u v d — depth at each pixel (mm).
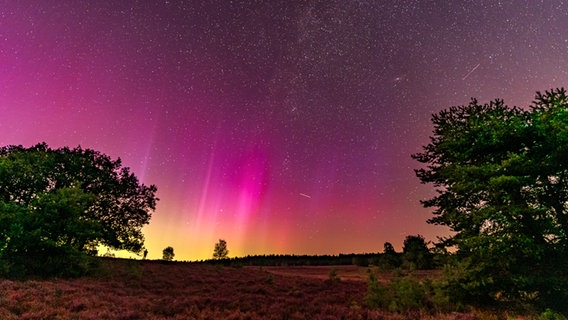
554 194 15047
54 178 36375
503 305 14641
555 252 14273
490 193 15516
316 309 15000
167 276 28031
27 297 13633
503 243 14148
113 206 41188
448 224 17062
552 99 14828
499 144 15922
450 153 17859
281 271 50219
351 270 56312
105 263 30750
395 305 14750
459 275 15344
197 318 12734
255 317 13141
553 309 13617
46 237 22812
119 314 12336
